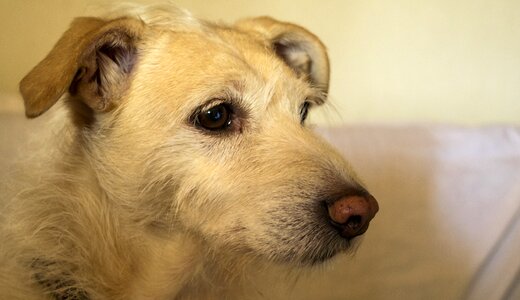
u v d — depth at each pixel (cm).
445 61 68
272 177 36
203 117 36
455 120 70
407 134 58
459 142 58
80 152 39
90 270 38
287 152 37
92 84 36
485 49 69
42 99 33
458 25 67
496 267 55
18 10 56
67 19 57
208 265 41
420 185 56
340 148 56
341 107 67
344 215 35
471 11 67
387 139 57
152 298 39
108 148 37
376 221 54
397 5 65
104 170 38
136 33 37
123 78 37
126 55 38
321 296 52
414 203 55
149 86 37
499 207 56
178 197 37
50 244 38
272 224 35
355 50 66
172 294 40
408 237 54
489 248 55
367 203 35
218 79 37
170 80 37
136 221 38
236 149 37
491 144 59
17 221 39
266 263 37
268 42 43
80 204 38
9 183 41
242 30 43
